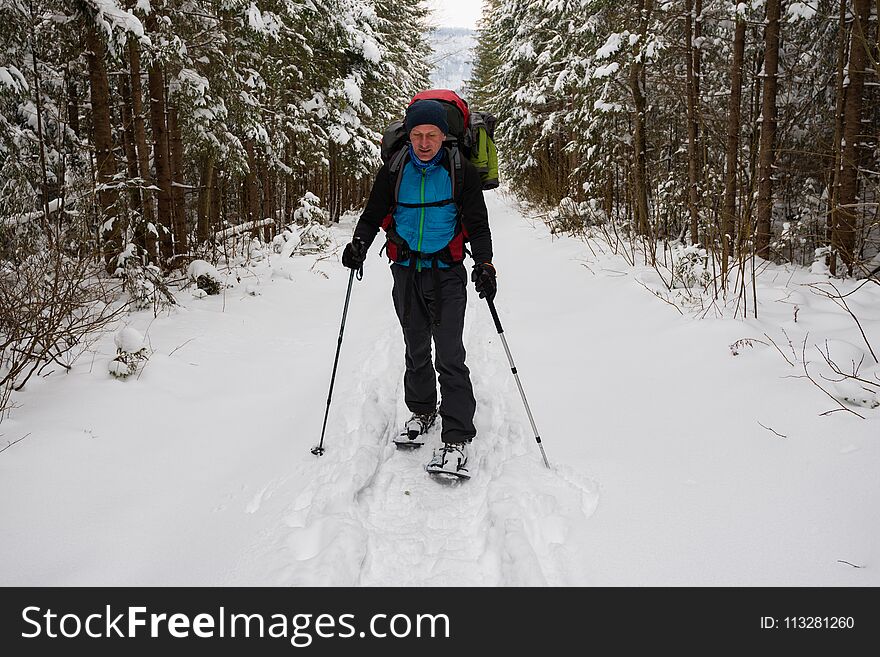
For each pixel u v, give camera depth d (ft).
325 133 48.75
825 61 27.78
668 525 7.77
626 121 34.50
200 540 8.14
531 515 8.26
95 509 8.63
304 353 16.38
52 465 9.39
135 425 11.05
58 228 16.43
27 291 12.82
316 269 29.50
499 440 11.04
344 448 10.61
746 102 30.22
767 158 22.68
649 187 30.91
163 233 22.49
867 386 10.14
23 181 19.93
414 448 10.98
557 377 13.57
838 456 8.48
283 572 7.23
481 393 13.15
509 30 55.47
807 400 10.10
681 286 18.65
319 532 8.03
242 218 44.75
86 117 29.09
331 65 47.91
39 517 8.29
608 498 8.59
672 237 31.53
